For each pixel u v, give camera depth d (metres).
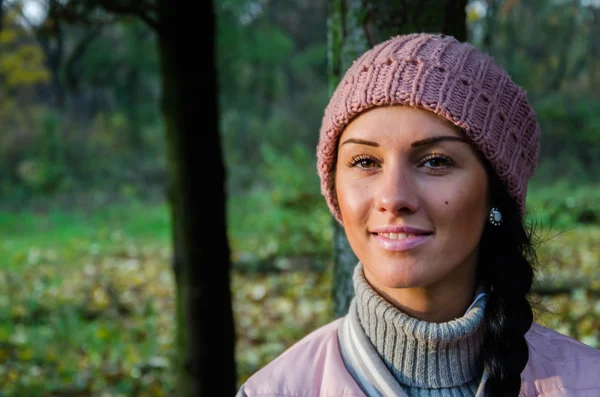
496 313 1.32
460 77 1.25
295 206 8.84
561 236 8.64
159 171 17.39
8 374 4.61
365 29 1.98
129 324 5.95
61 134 17.28
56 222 12.74
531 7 8.24
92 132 17.73
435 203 1.22
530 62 9.29
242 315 6.22
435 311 1.31
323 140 1.38
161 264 8.55
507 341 1.30
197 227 3.01
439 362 1.30
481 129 1.24
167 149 3.05
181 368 3.10
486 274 1.38
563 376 1.34
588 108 14.62
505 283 1.35
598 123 14.44
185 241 3.03
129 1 2.77
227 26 14.39
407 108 1.23
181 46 2.90
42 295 6.80
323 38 23.33
